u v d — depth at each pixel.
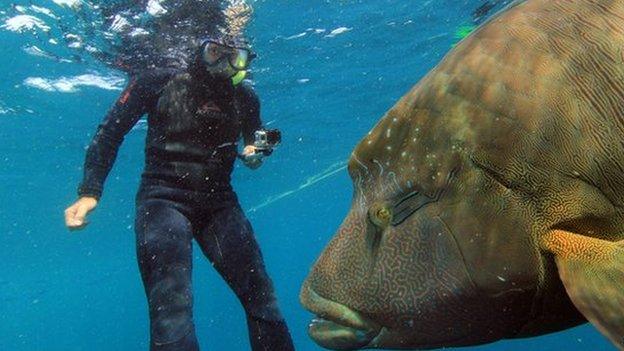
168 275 4.81
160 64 9.95
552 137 2.01
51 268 40.06
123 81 12.66
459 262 2.02
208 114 5.64
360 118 19.02
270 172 24.06
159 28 9.64
